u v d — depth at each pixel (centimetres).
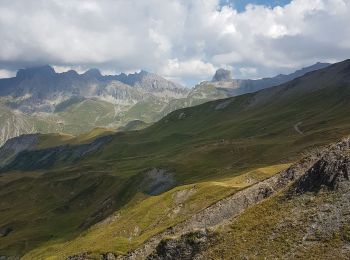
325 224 4741
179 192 12119
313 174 5703
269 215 5478
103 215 19675
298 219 5038
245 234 5328
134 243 9069
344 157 5481
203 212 8125
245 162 18475
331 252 4284
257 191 7794
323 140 17025
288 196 5694
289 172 7556
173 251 5934
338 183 5256
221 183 11512
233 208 7812
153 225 11175
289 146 18250
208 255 5322
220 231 5731
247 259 4800
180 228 8050
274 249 4725
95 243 12194
